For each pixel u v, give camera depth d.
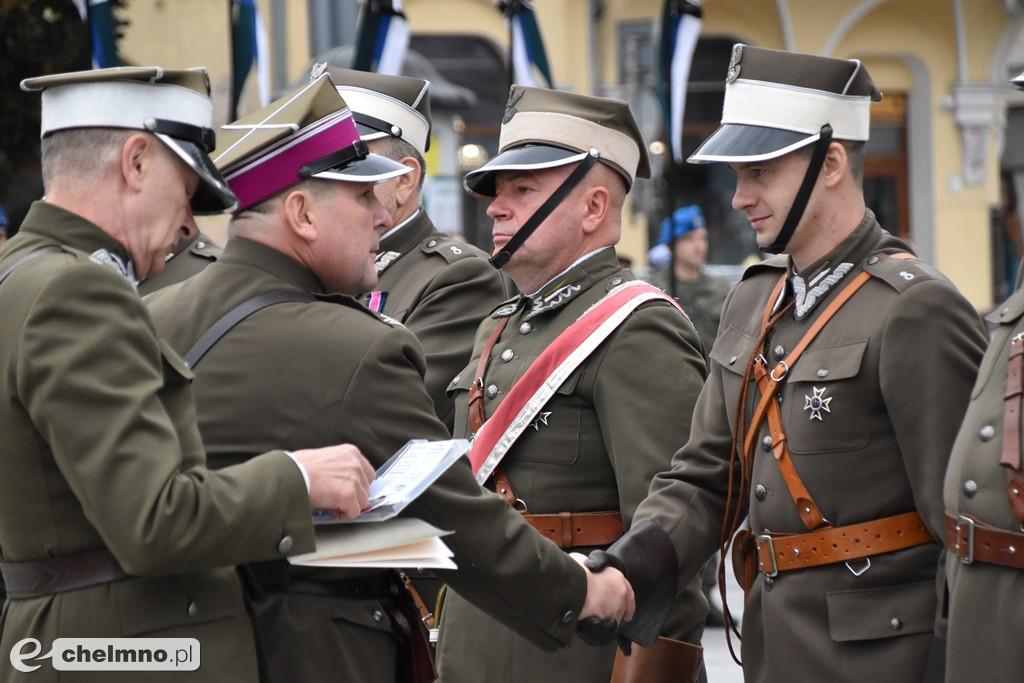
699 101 49.28
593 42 44.28
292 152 7.71
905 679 8.54
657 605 9.23
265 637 7.39
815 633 8.77
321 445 7.34
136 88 6.85
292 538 6.58
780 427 9.02
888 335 8.59
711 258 47.56
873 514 8.70
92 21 18.61
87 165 6.83
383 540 6.81
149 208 6.89
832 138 9.11
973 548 7.79
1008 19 50.88
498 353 10.61
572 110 10.37
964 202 51.56
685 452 9.66
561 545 9.85
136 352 6.46
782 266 9.66
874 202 51.97
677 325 10.06
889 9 50.84
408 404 7.49
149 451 6.30
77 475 6.29
